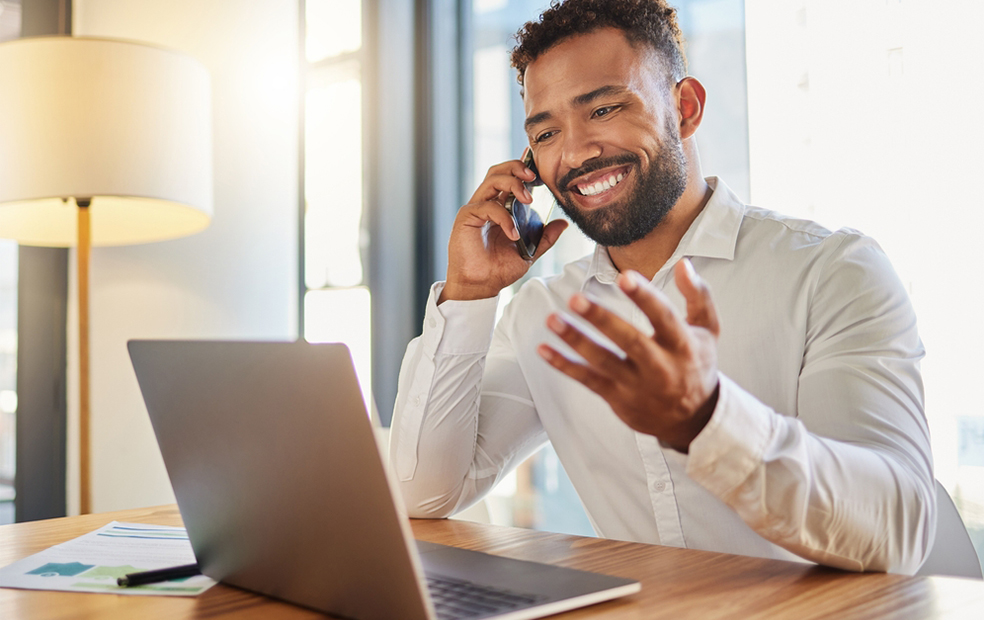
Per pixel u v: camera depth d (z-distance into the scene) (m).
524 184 1.26
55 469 2.59
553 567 0.70
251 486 0.63
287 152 2.90
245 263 2.80
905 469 0.78
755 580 0.69
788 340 1.11
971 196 1.61
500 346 1.40
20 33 2.64
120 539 0.90
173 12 2.79
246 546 0.66
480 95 2.49
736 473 0.64
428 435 1.15
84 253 2.11
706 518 1.14
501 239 1.22
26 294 2.57
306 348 0.53
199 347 0.63
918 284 1.67
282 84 2.88
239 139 2.78
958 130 1.62
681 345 0.52
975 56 1.61
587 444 1.26
